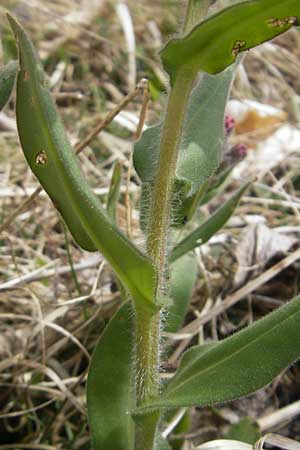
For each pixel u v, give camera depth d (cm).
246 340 21
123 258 19
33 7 52
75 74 49
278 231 36
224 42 18
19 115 19
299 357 20
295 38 55
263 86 51
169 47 18
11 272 34
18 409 30
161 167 20
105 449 23
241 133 45
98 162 42
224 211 27
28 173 39
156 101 46
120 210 37
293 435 29
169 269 26
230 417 30
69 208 20
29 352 31
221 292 34
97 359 23
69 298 32
